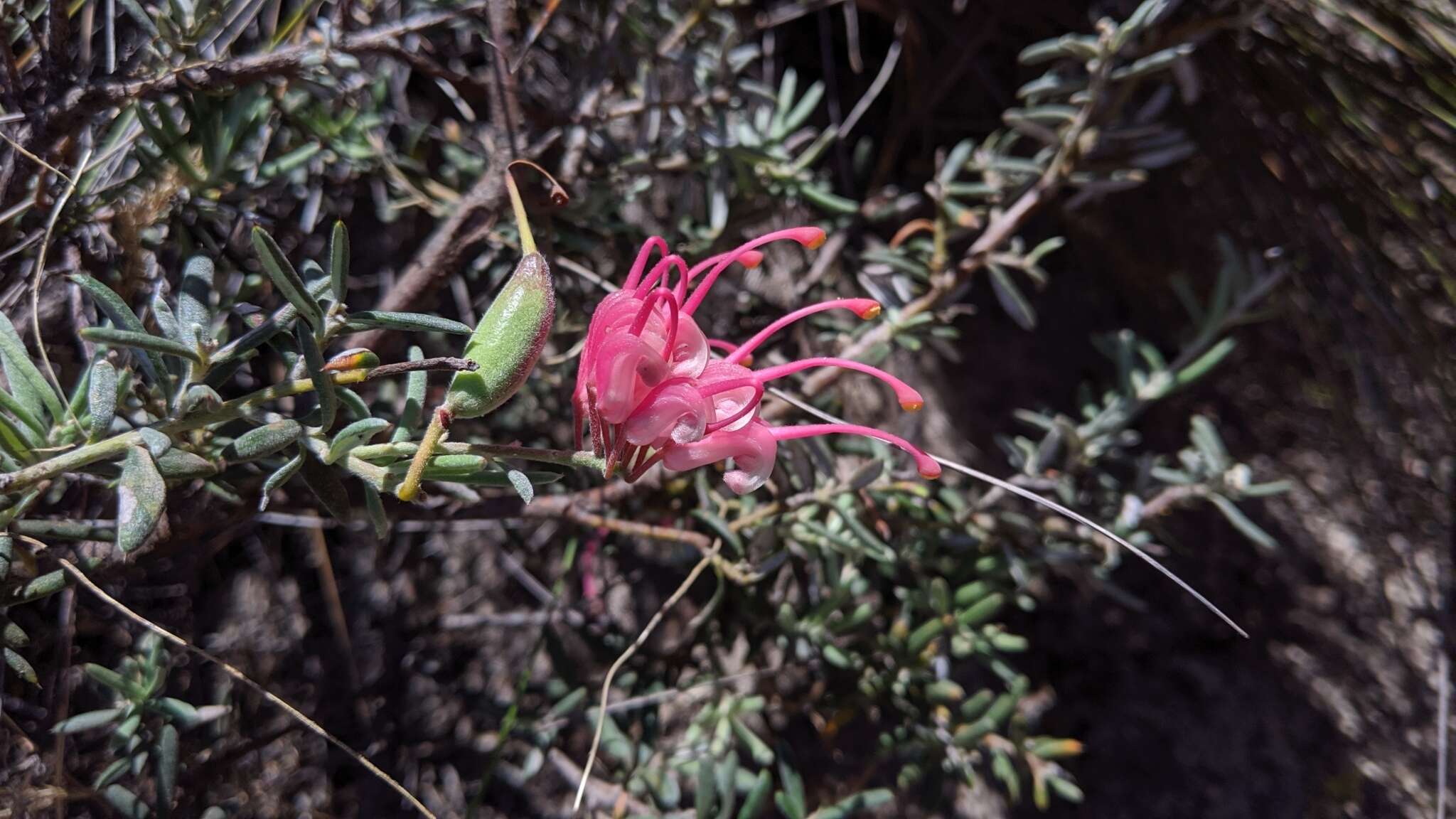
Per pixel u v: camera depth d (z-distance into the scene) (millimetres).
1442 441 216
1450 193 189
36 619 134
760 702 173
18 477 85
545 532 203
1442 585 234
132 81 121
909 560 176
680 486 170
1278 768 243
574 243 167
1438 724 237
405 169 176
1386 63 185
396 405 173
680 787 190
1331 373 230
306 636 182
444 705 194
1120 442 183
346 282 91
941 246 176
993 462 244
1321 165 203
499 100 145
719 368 89
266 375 171
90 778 140
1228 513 174
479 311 183
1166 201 234
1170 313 252
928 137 234
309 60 129
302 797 176
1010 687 173
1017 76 235
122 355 125
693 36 188
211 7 126
